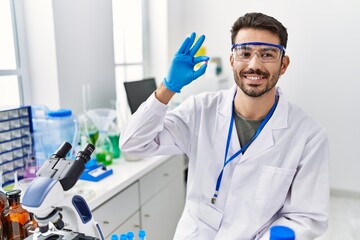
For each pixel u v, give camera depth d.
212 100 1.39
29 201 0.70
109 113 2.10
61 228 0.84
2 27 1.83
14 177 1.50
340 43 2.98
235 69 1.15
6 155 1.54
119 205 1.67
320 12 2.98
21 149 1.61
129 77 3.03
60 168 0.78
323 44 3.03
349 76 3.01
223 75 3.36
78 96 2.12
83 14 2.13
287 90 3.21
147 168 1.91
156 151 1.30
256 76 1.10
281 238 0.69
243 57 1.12
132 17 2.99
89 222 0.90
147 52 3.26
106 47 2.41
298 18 3.06
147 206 2.00
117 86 2.86
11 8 1.86
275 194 1.17
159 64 3.25
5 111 1.49
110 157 1.92
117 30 2.79
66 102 2.01
